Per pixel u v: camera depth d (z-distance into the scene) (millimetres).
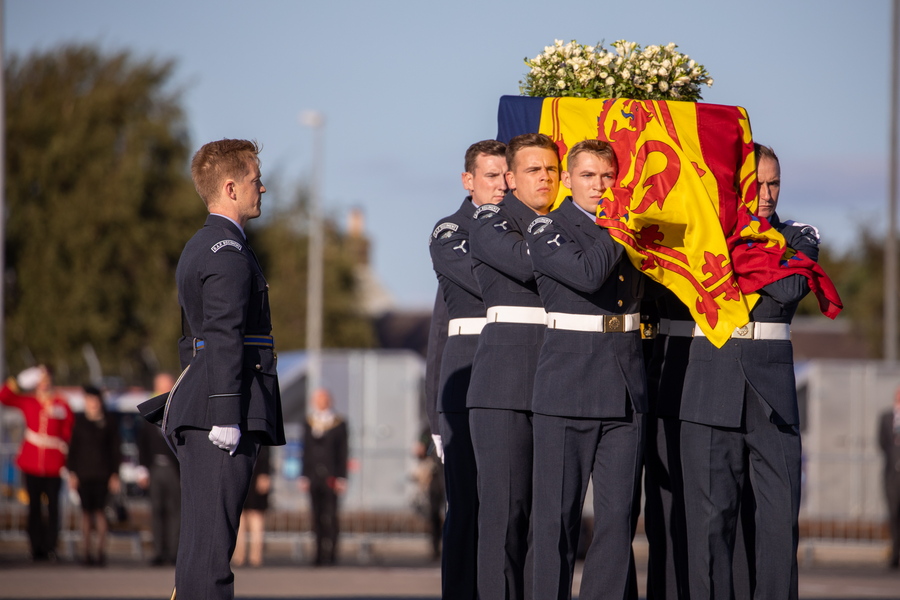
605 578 16000
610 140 17281
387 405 52094
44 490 42188
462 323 19094
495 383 17344
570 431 16219
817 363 50000
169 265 104312
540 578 16219
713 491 16781
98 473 40469
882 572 41750
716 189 16766
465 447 18984
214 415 15906
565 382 16188
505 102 18547
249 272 16406
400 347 159625
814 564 45438
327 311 123875
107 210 98875
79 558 44000
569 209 16531
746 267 16719
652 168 16656
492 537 17359
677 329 17234
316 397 43219
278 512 47062
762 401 16562
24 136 101062
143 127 102188
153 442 41062
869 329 106938
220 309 16031
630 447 16188
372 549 47500
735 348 16719
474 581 19062
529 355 17344
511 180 17828
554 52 18500
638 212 16297
